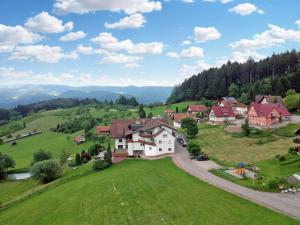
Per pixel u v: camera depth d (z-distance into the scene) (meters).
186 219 38.34
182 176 58.81
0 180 99.12
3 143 186.88
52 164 85.25
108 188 53.94
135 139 88.81
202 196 45.97
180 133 116.19
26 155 143.25
